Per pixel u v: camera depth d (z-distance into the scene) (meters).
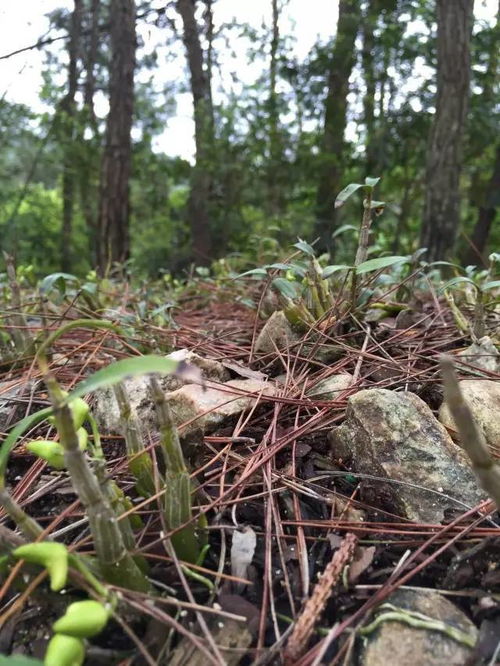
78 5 2.71
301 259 0.82
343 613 0.27
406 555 0.30
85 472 0.22
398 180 2.43
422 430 0.37
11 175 2.90
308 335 0.55
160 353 0.57
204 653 0.25
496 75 2.15
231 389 0.46
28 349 0.61
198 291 1.14
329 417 0.44
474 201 2.64
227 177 2.35
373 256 1.17
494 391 0.43
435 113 1.56
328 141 2.22
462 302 0.75
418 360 0.54
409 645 0.25
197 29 2.58
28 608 0.28
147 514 0.33
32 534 0.25
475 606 0.27
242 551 0.30
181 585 0.29
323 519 0.34
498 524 0.32
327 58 2.05
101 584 0.24
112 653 0.25
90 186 2.92
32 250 3.14
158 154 2.64
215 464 0.39
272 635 0.26
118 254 2.04
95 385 0.19
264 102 2.15
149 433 0.40
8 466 0.42
